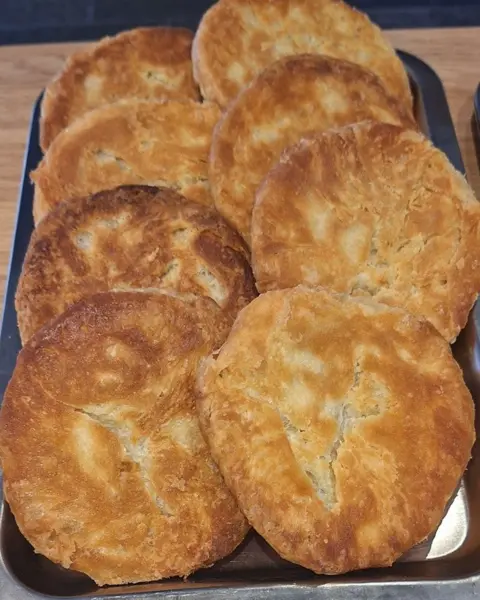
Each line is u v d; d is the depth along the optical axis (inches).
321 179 13.7
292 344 11.9
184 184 15.3
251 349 11.7
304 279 13.2
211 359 11.7
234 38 16.2
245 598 11.8
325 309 12.3
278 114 14.8
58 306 13.5
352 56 16.7
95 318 12.0
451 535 12.8
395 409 12.1
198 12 23.0
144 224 14.0
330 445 11.8
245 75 16.0
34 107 18.3
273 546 11.2
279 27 16.6
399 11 22.6
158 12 22.9
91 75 17.1
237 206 14.5
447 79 19.6
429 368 12.6
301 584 11.6
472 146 18.4
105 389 11.8
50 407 11.8
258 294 13.6
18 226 16.0
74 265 13.7
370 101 15.3
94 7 23.2
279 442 11.3
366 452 11.8
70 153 15.1
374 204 13.9
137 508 11.7
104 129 15.2
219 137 14.6
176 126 15.5
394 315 12.7
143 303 12.2
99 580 11.7
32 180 15.5
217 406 11.4
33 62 20.7
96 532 11.6
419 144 14.2
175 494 11.8
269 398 11.6
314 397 11.8
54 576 11.9
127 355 11.9
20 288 13.7
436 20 22.4
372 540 11.5
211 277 13.9
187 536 11.8
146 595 11.5
